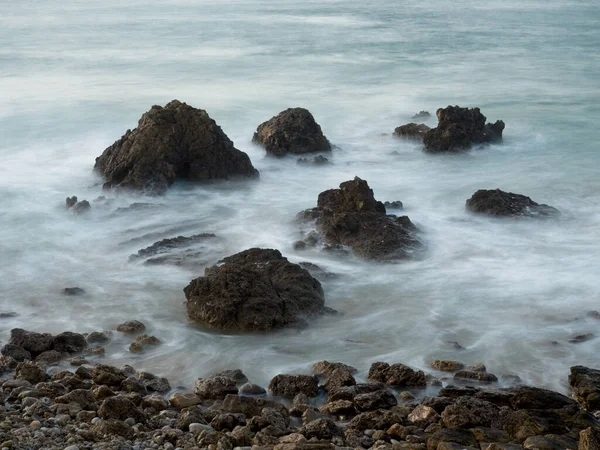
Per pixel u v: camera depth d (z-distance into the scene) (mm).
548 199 26391
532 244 21969
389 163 30625
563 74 51281
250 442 11492
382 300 18359
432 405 13156
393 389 14273
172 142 27047
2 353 15305
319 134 31156
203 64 55031
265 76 50125
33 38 69250
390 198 26406
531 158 31641
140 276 19656
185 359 15570
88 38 69750
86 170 29156
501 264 20547
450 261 20672
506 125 37188
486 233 22797
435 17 89562
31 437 10969
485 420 12484
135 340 16094
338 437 11930
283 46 64188
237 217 24219
